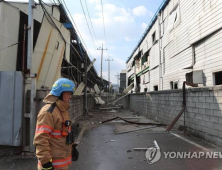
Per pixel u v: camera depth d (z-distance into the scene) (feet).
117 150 19.22
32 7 17.78
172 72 48.93
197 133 24.04
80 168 14.61
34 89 16.96
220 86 19.43
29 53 17.38
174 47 48.16
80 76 60.75
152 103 43.83
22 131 16.97
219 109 19.54
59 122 7.95
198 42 37.27
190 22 39.60
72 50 46.44
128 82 141.69
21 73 16.98
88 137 25.13
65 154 8.10
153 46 67.62
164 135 25.61
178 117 27.61
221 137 19.24
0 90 17.03
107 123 37.63
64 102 8.33
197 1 36.65
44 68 24.27
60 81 8.34
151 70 71.20
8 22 23.88
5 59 23.56
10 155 16.74
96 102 97.30
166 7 54.34
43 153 7.25
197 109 24.11
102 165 15.23
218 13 30.42
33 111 16.85
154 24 65.92
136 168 14.58
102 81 156.35
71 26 36.65
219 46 30.58
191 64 39.11
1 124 16.83
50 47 24.71
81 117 46.75
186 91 27.22
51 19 23.41
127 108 83.10
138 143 21.71
